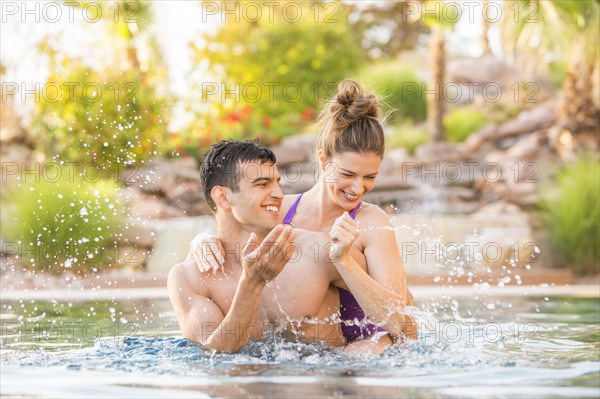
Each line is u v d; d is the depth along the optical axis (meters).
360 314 3.28
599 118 11.23
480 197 11.13
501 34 11.09
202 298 3.13
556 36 10.52
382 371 2.57
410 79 15.34
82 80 9.80
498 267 8.48
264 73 13.88
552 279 7.88
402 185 11.20
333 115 3.20
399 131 13.56
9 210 8.49
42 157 9.99
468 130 13.98
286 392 2.23
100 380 2.45
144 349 3.08
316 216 3.30
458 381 2.38
